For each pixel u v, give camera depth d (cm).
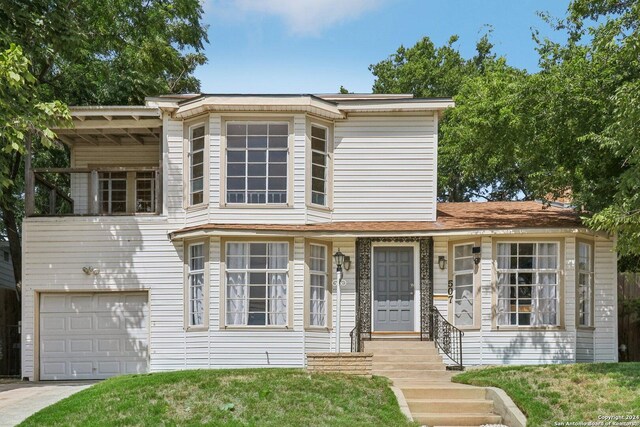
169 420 1274
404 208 2070
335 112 2059
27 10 1889
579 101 1902
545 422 1284
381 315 2028
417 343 1944
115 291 2056
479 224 2008
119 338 2061
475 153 2455
